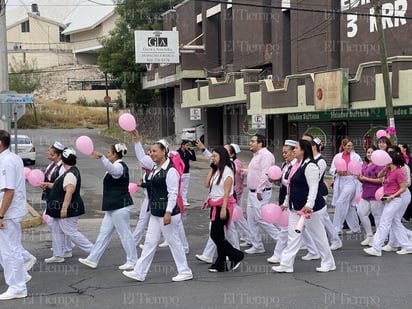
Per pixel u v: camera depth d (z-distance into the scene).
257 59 31.50
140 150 9.40
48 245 11.05
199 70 37.81
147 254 8.01
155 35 35.03
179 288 7.62
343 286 7.59
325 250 8.45
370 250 9.61
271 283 7.81
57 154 9.90
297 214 8.31
